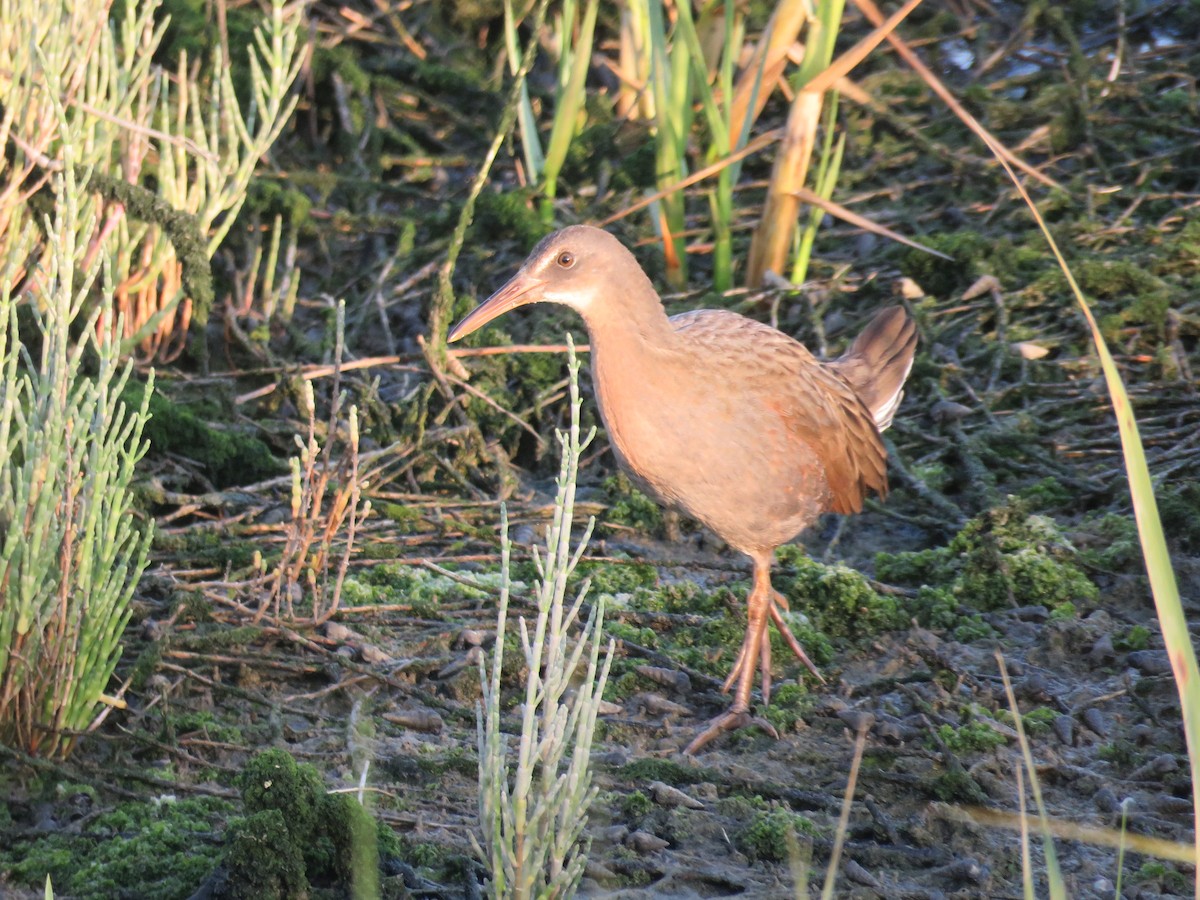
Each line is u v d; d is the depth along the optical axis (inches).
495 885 237.6
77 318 447.8
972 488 430.0
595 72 669.9
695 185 581.9
